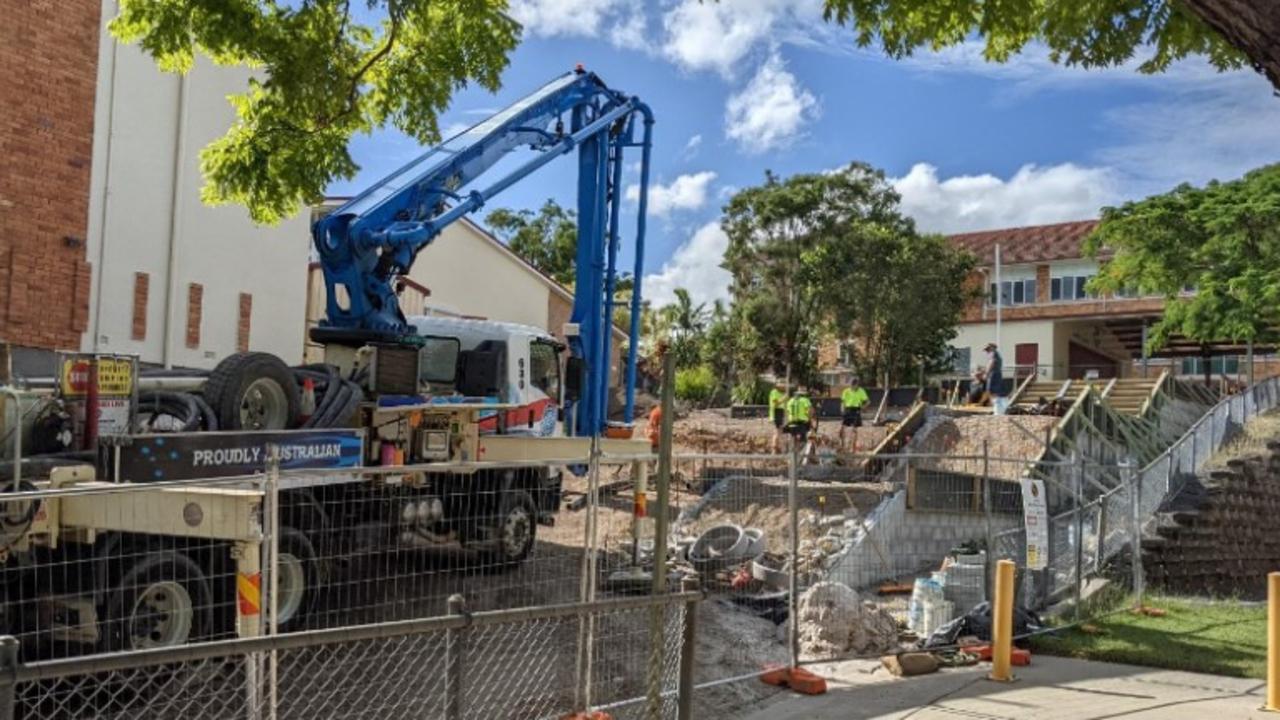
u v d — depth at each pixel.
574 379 14.01
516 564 10.94
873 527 12.75
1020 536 11.34
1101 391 28.44
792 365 42.28
